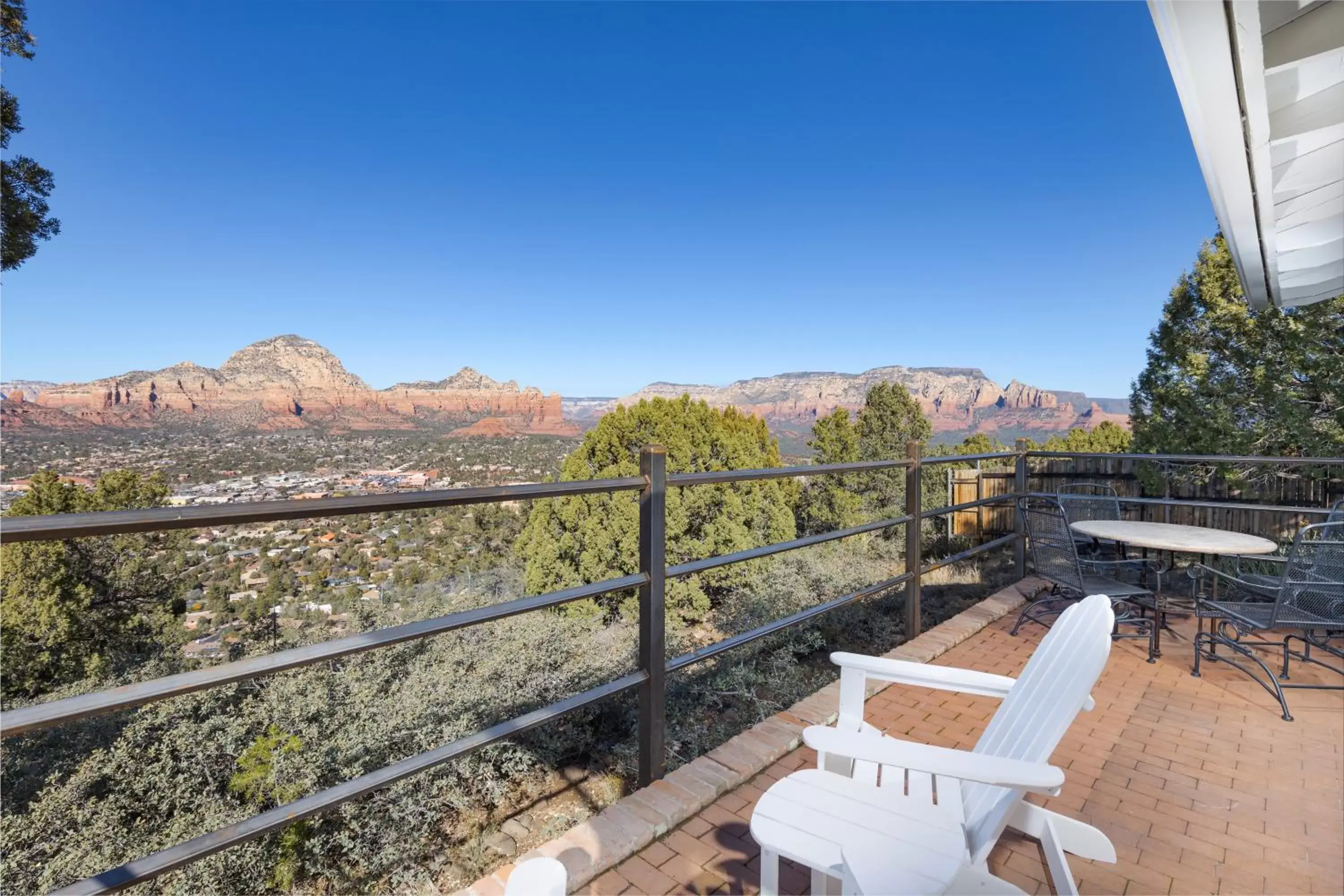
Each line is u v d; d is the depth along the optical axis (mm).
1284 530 9672
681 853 1800
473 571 10078
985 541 12883
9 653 9570
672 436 10109
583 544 9555
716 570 9367
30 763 4684
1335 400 9031
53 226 8320
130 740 4141
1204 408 10398
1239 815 1951
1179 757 2309
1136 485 11508
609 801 3816
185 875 3277
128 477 13867
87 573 10711
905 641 3562
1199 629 3160
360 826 3447
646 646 2078
